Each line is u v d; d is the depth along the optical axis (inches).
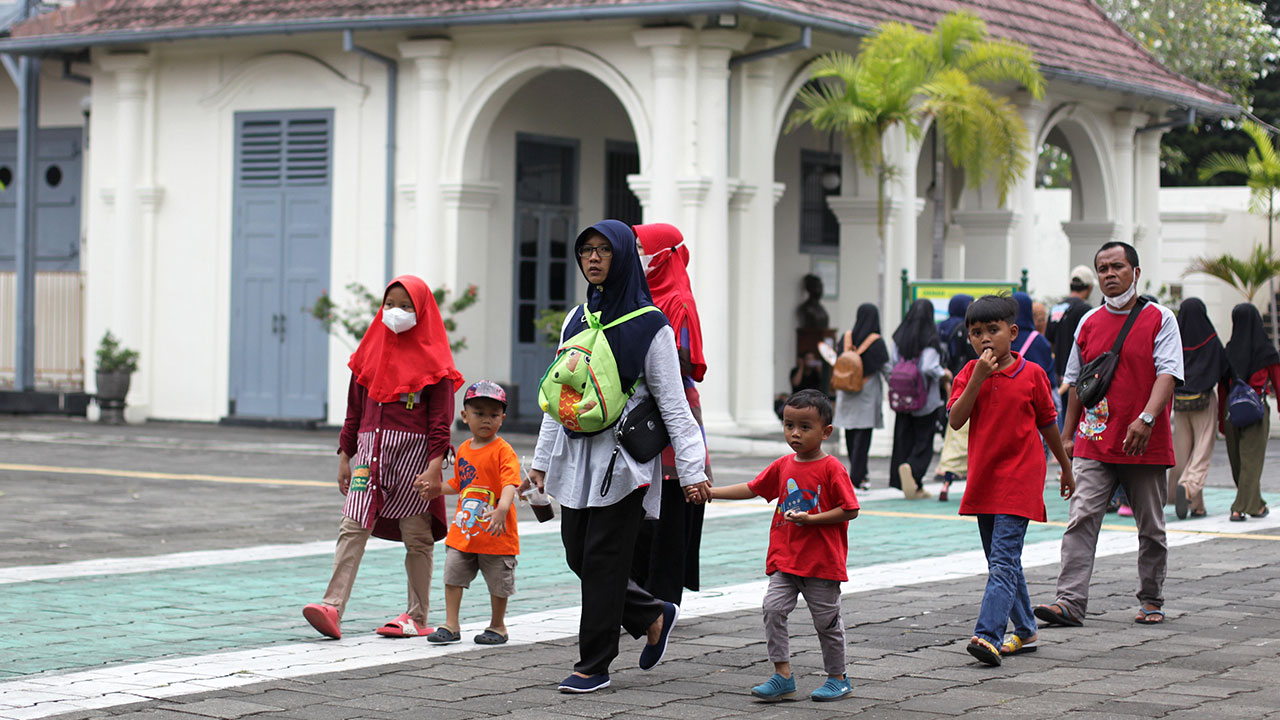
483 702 305.0
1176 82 1327.5
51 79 1256.2
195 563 494.9
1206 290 1571.1
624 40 962.1
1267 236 1678.2
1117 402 396.5
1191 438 634.8
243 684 317.1
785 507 311.0
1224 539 561.6
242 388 1096.8
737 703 306.2
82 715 287.4
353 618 403.2
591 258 319.0
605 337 316.2
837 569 309.7
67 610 407.8
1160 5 2065.7
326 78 1059.9
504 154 1059.3
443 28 999.6
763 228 979.9
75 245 1250.0
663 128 944.9
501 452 368.2
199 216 1105.4
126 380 1098.7
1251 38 2111.2
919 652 357.1
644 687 320.8
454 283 1021.8
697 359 377.1
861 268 1085.8
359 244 1053.2
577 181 1120.8
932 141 1243.8
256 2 1051.3
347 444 388.2
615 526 316.8
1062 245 1656.0
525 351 1085.8
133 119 1111.6
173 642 365.7
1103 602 429.7
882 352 714.2
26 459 845.2
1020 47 982.4
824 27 956.6
